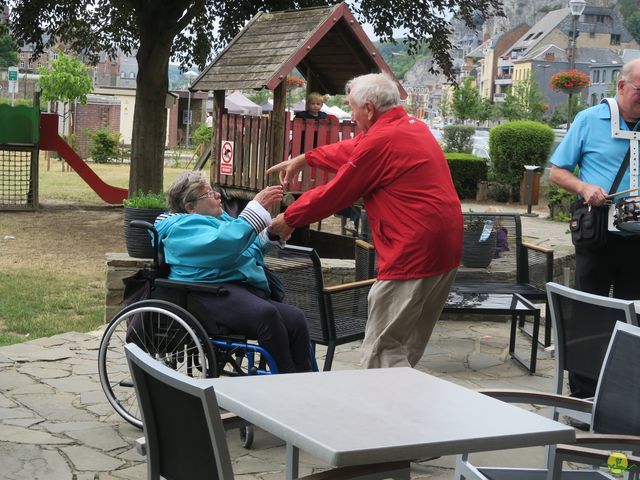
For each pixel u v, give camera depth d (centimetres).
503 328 788
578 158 532
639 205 507
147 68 1705
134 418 480
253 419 241
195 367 479
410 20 1978
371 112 452
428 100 15012
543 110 4978
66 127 5025
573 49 2789
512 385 602
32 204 1872
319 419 236
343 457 212
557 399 320
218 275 479
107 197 2003
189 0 1694
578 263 538
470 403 260
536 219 1692
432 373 629
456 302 642
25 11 1964
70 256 1311
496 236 725
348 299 557
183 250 475
